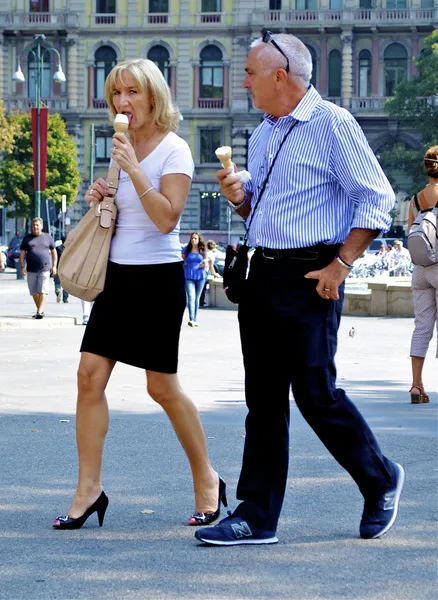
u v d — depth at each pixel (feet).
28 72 531.50
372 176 39.65
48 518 45.52
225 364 113.50
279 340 40.29
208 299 242.58
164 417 74.38
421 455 60.03
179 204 42.98
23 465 57.36
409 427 69.67
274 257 40.19
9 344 136.26
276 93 40.57
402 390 90.53
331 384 40.06
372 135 516.73
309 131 40.32
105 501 44.06
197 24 520.83
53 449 62.23
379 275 331.57
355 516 45.50
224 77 523.29
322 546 40.50
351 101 514.27
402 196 510.58
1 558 39.01
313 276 39.50
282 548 40.19
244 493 41.09
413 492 50.44
